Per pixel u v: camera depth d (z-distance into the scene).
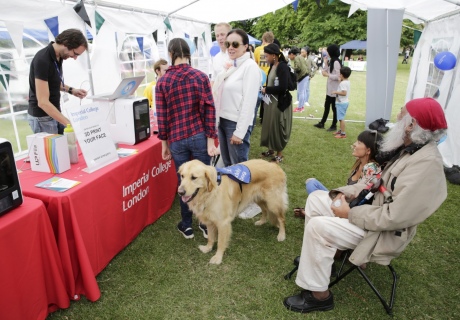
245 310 2.23
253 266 2.70
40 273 1.92
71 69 3.84
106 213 2.46
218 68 4.76
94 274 2.38
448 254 2.92
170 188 3.64
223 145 3.53
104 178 2.38
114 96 2.92
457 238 3.16
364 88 15.15
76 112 2.35
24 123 3.50
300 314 2.21
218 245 2.72
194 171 2.43
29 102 2.94
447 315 2.22
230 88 3.12
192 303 2.29
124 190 2.68
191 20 7.75
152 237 3.07
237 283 2.49
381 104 5.71
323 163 5.21
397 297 2.38
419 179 1.71
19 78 3.38
